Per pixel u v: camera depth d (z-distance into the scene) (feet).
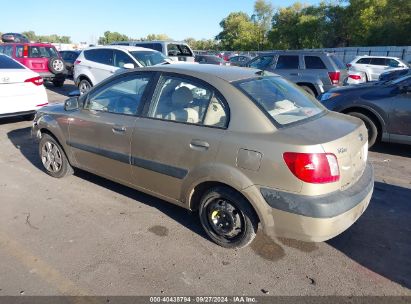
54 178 15.46
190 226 11.69
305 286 8.99
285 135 8.94
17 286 8.81
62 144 14.43
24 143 20.72
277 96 10.54
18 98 22.74
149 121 11.28
